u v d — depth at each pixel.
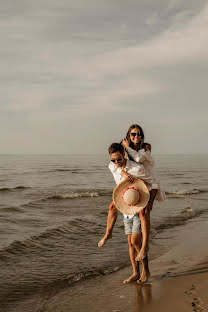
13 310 3.46
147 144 3.77
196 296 3.33
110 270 4.72
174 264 4.73
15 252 5.71
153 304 3.24
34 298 3.79
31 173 35.66
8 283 4.27
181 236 6.93
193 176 32.69
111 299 3.51
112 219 3.87
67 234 7.13
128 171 3.64
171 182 24.91
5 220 8.70
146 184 3.66
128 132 3.80
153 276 4.15
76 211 10.48
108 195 14.94
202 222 8.67
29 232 7.25
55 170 42.78
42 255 5.58
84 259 5.36
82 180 26.41
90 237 6.93
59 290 4.01
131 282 3.98
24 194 15.71
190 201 13.42
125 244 6.34
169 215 9.84
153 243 6.36
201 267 4.38
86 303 3.47
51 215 9.65
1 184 22.34
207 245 5.91
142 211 3.62
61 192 16.41
